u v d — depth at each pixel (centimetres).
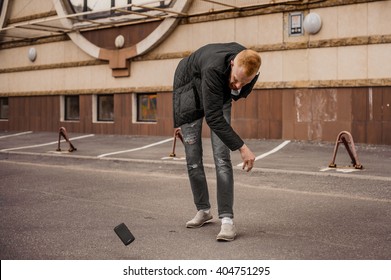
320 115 1332
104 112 1831
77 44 1827
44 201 672
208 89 418
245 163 425
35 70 2008
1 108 2170
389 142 1235
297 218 542
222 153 457
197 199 510
